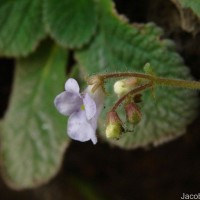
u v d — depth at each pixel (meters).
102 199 0.29
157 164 0.28
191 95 0.23
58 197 0.30
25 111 0.27
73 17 0.25
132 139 0.24
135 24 0.24
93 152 0.29
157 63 0.23
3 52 0.26
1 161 0.26
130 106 0.19
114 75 0.19
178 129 0.23
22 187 0.26
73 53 0.27
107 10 0.25
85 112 0.19
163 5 0.24
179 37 0.24
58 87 0.26
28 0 0.26
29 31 0.26
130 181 0.29
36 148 0.26
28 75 0.27
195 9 0.21
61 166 0.27
